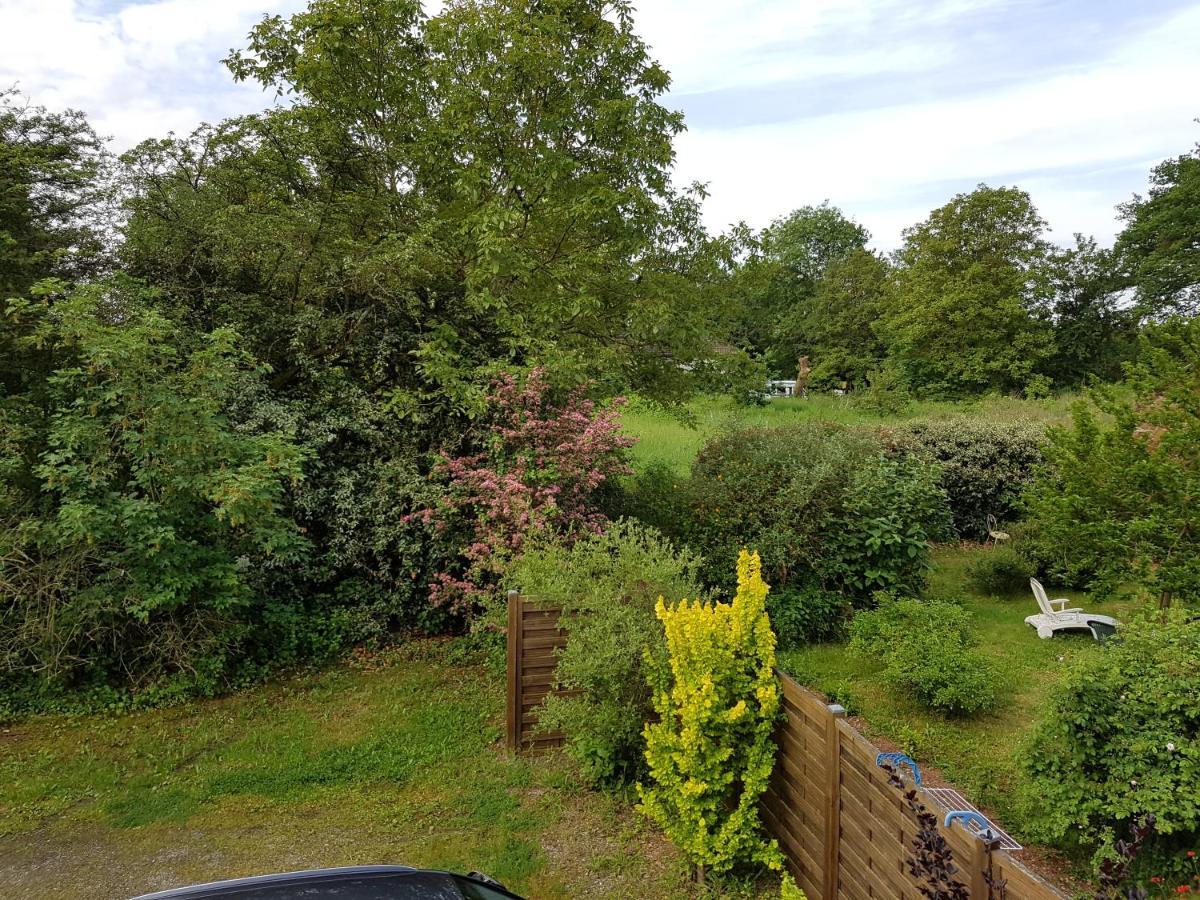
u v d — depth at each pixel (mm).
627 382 11047
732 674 4172
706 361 11398
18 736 6098
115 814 4984
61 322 6859
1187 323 6859
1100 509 6746
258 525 6895
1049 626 8508
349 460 8625
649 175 10312
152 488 6781
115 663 6949
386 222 9547
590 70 10148
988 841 2512
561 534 7949
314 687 7156
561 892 4102
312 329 8633
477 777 5465
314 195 9359
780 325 46531
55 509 6805
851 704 6645
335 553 8227
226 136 8977
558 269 9508
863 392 31172
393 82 10172
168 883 4242
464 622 8688
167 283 8453
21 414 6996
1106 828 3953
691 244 11227
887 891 3068
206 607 7086
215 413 7215
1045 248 34000
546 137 9867
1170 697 4000
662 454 14742
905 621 7285
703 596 5664
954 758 5648
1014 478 13000
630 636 4812
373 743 6000
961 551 12547
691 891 4105
